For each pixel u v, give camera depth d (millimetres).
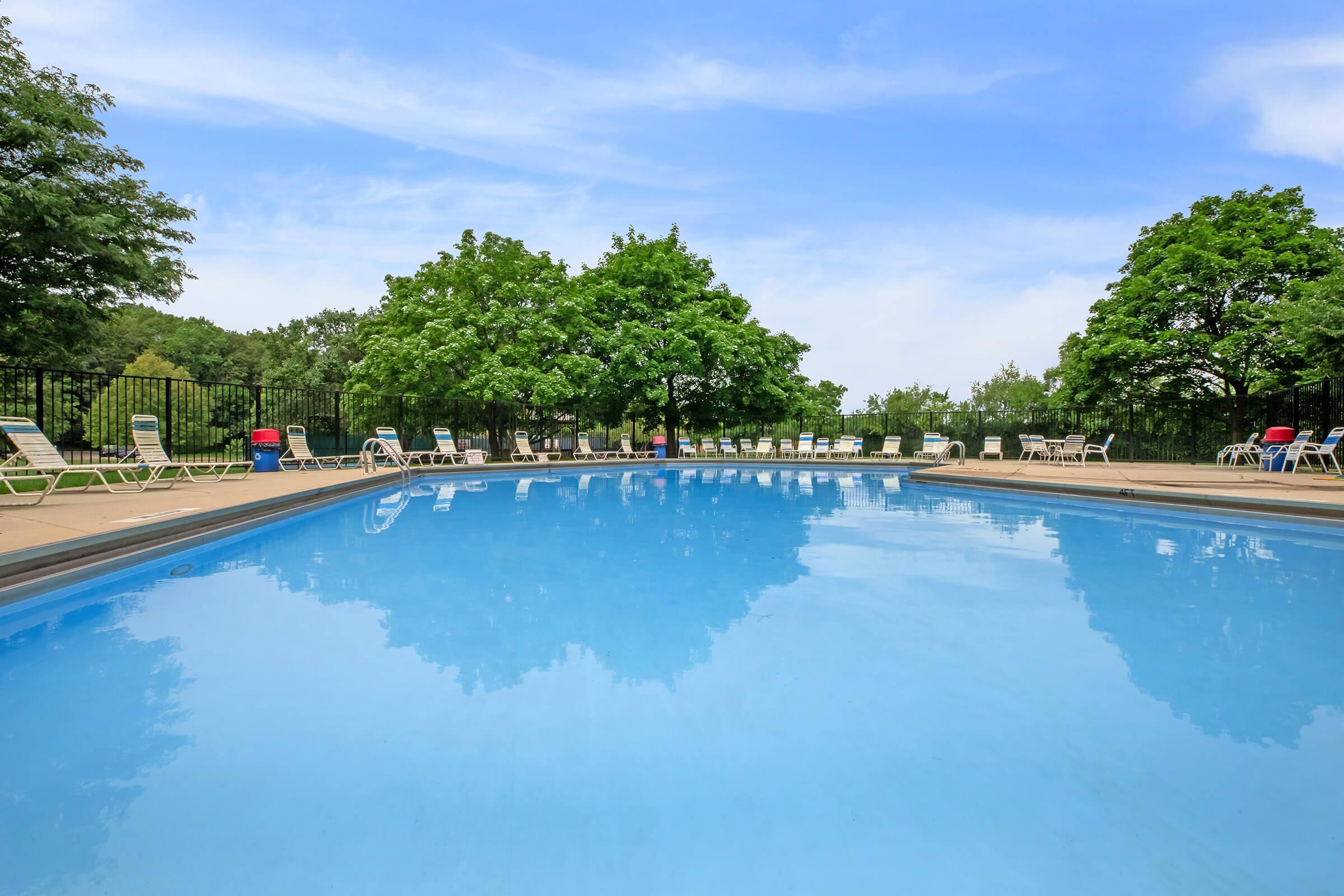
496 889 1270
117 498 6836
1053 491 9039
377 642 2826
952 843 1421
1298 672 2465
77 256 13297
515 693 2270
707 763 1786
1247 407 17219
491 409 19016
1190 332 17953
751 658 2629
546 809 1562
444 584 3922
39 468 6164
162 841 1425
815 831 1473
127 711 2105
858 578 4098
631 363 20359
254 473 11797
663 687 2324
